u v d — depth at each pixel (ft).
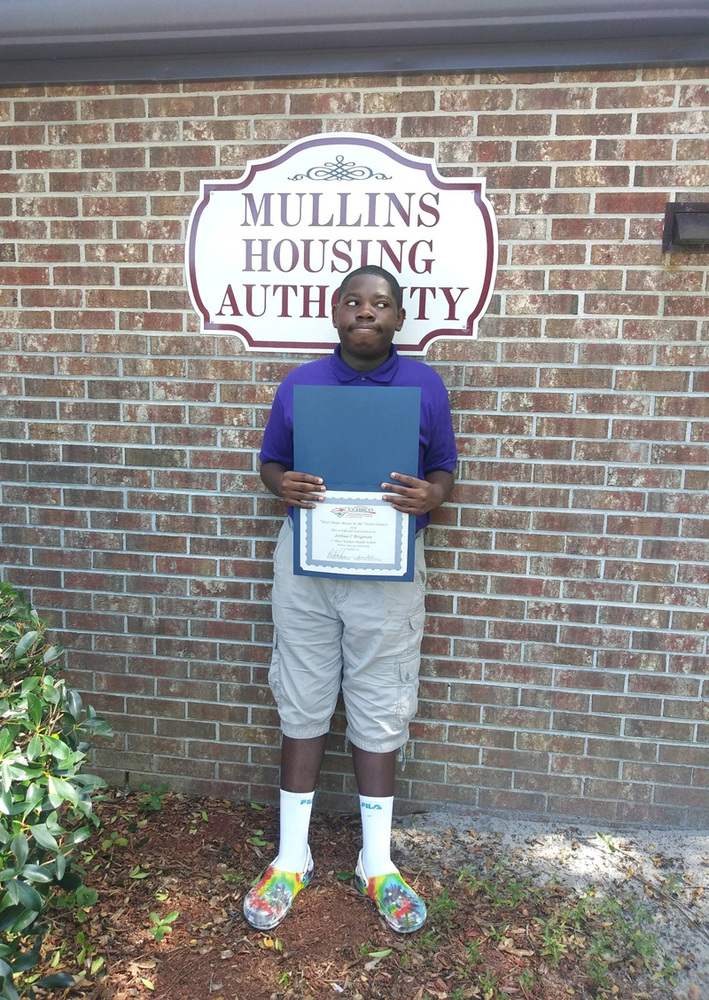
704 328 8.21
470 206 8.26
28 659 7.55
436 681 9.07
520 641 8.89
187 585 9.37
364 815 7.89
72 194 8.88
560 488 8.59
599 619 8.76
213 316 8.82
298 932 7.50
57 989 6.87
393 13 7.77
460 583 8.87
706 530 8.50
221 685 9.48
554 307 8.32
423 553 8.14
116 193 8.80
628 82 7.96
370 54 8.12
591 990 6.91
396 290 7.48
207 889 8.06
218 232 8.66
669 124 7.97
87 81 8.61
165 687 9.59
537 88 8.05
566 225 8.20
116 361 9.08
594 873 8.27
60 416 9.29
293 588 7.72
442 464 7.80
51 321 9.13
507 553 8.75
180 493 9.21
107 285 8.96
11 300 9.16
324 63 8.19
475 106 8.14
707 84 7.89
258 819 9.25
